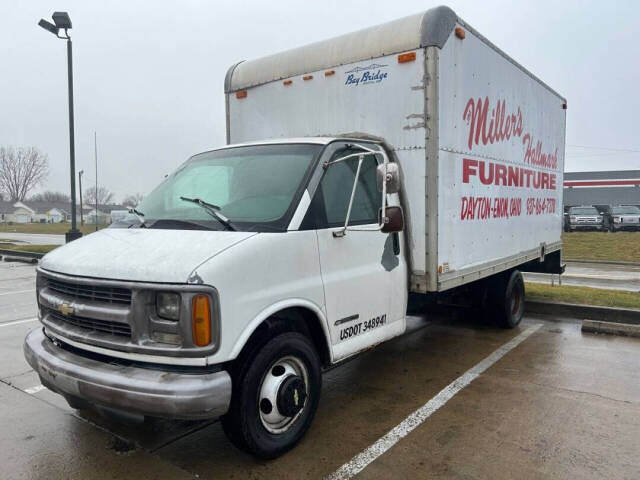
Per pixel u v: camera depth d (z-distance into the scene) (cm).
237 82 611
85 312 330
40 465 362
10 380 530
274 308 342
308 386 381
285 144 438
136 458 371
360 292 422
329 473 349
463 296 707
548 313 823
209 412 301
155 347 306
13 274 1459
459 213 526
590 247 2228
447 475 346
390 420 431
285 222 364
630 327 688
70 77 1669
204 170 445
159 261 316
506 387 502
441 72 476
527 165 722
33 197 12669
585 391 490
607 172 4878
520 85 680
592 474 345
